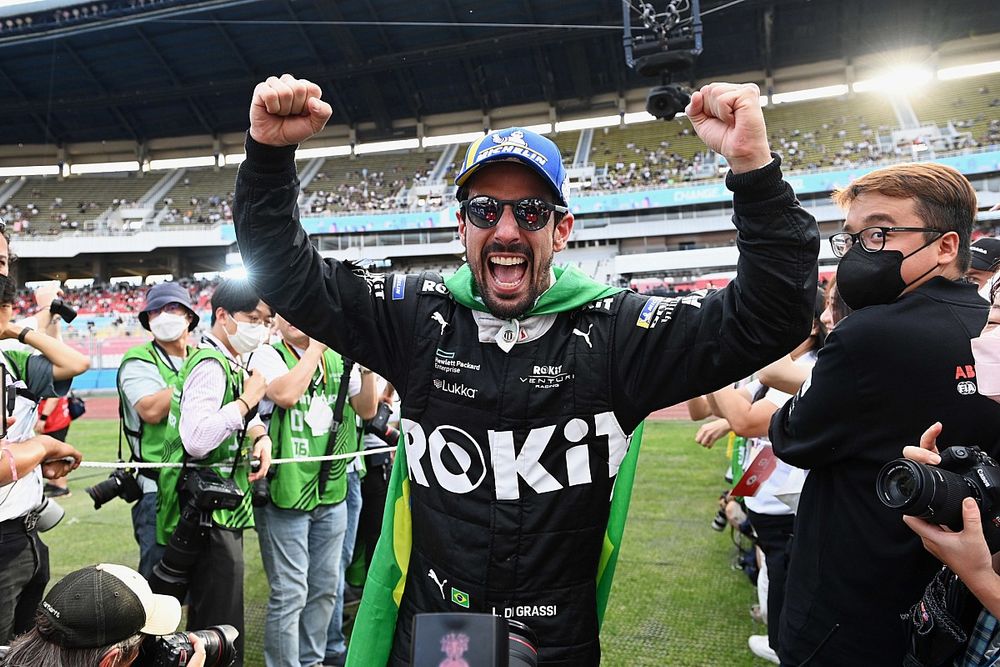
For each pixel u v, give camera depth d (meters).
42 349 2.60
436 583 1.42
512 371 1.38
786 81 30.08
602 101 32.12
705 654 2.89
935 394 1.28
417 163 33.00
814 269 1.22
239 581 2.39
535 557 1.36
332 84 31.09
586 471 1.38
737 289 1.25
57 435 5.10
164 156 35.69
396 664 1.48
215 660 1.61
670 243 28.70
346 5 25.19
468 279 1.46
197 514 2.22
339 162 34.19
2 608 2.07
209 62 28.86
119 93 30.66
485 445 1.38
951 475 1.08
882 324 1.32
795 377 2.02
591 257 29.23
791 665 1.47
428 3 25.12
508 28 26.77
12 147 35.25
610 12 25.52
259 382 2.50
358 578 3.58
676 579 3.73
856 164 25.06
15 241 29.75
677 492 5.76
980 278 2.09
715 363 1.30
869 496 1.33
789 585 1.52
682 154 29.64
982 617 1.14
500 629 0.77
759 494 2.39
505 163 1.34
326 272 1.49
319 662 2.78
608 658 2.87
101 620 1.33
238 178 1.38
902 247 1.39
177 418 2.47
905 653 1.30
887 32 27.17
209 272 33.91
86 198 33.44
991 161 23.06
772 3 24.73
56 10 24.80
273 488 2.59
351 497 3.20
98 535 4.76
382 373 1.51
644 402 1.38
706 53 28.47
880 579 1.32
